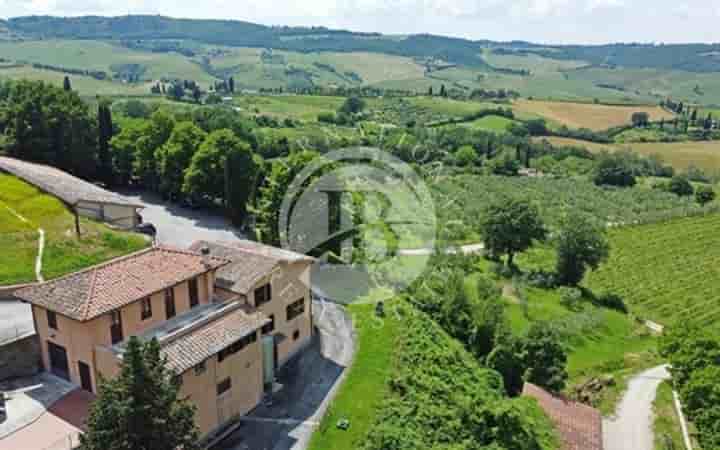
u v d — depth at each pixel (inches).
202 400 1428.4
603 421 1942.7
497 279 2950.3
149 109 6063.0
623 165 6353.3
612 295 2950.3
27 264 2031.3
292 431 1499.8
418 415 1573.6
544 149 7293.3
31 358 1513.3
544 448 1533.0
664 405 2034.9
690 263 3489.2
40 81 3646.7
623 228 4173.2
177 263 1612.9
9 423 1317.7
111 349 1376.7
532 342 1975.9
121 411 1018.1
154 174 3548.2
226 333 1496.1
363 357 1844.2
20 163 3078.2
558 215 4320.9
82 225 2423.7
